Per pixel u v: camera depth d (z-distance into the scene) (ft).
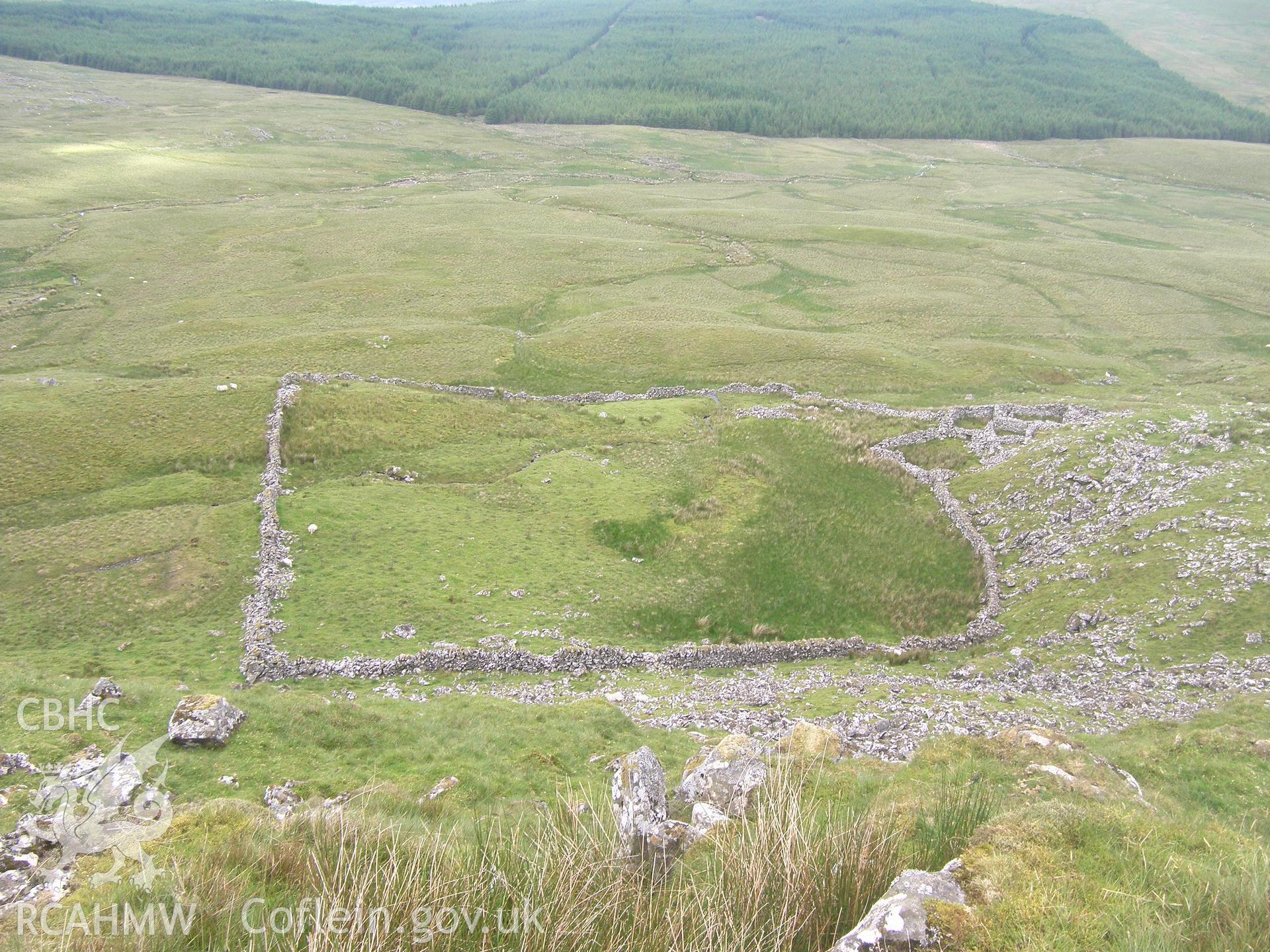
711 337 265.54
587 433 186.80
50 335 257.34
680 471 167.02
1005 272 374.02
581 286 337.72
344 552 124.98
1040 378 245.65
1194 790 60.95
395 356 240.32
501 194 529.86
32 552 121.29
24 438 152.87
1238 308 320.91
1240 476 134.31
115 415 164.66
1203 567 112.88
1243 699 82.58
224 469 151.12
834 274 369.30
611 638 110.93
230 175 530.68
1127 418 169.99
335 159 622.95
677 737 78.28
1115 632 106.52
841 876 29.25
